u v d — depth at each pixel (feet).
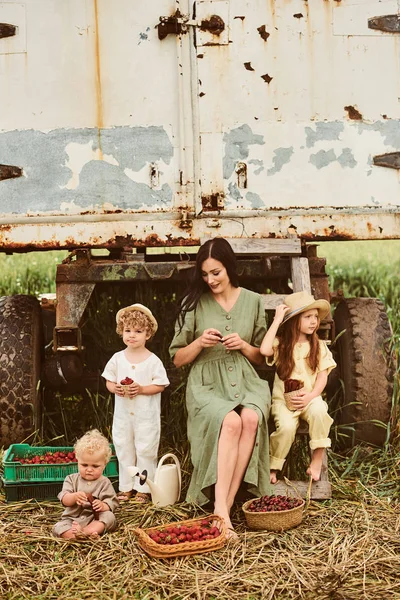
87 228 17.28
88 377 18.39
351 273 34.01
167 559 12.70
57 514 14.65
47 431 18.39
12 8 17.20
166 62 17.22
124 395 15.51
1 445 17.08
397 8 17.40
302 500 14.42
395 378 17.85
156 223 17.29
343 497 15.42
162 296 20.71
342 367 17.93
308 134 17.37
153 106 17.25
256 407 14.78
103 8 17.19
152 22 17.19
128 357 15.80
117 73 17.24
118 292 20.75
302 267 16.97
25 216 17.30
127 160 17.28
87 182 17.28
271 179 17.34
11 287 30.53
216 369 15.52
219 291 15.57
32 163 17.29
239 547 13.12
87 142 17.26
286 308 15.65
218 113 17.26
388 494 15.49
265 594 11.68
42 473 15.25
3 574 12.35
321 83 17.35
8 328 17.39
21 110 17.28
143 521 14.30
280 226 17.34
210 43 17.19
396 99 17.47
